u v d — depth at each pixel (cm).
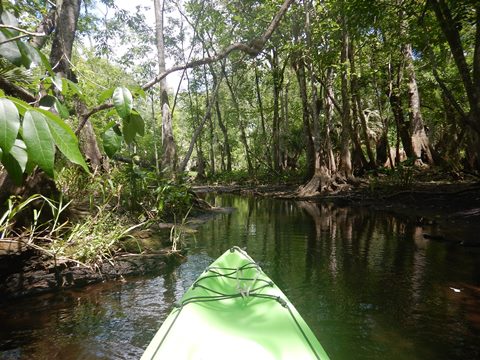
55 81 171
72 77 711
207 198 1770
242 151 3784
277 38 1908
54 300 395
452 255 563
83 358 281
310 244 665
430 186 1347
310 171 1825
